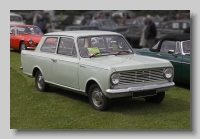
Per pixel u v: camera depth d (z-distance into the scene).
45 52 9.08
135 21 26.86
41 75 9.25
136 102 8.27
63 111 7.61
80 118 7.13
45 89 9.19
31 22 29.89
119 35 8.65
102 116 7.20
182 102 8.28
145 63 7.39
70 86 8.17
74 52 8.06
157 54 10.36
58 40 8.72
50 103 8.22
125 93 7.13
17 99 8.62
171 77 7.72
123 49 8.47
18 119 7.22
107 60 7.57
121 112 7.46
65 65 8.21
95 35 8.32
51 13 32.62
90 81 7.61
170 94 9.04
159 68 7.53
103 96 7.33
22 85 9.90
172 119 7.05
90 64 7.46
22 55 9.88
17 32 15.98
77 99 8.52
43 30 20.55
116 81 7.02
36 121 7.08
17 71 11.62
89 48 8.02
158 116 7.22
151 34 17.56
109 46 8.30
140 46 18.98
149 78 7.42
